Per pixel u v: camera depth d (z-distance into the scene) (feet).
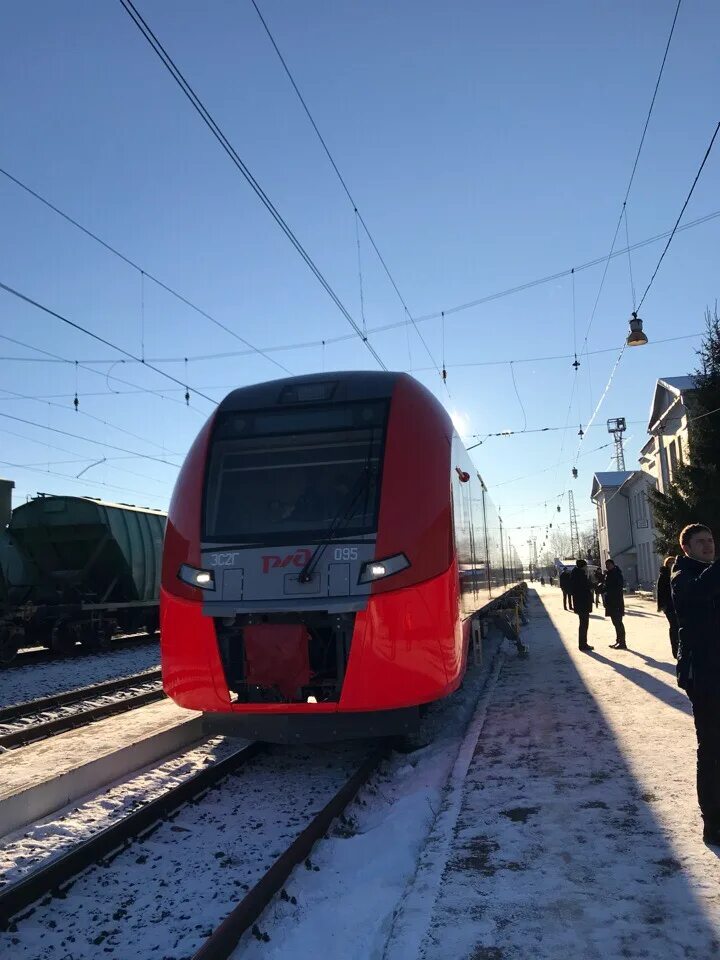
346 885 13.25
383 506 19.93
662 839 13.61
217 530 20.63
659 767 18.11
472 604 27.04
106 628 60.03
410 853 14.12
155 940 11.78
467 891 12.00
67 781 18.33
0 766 22.81
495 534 46.60
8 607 51.65
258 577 19.56
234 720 19.65
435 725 25.63
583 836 13.99
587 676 33.30
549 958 9.92
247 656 18.84
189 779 19.39
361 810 17.47
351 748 23.70
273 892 12.55
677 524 67.21
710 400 65.92
